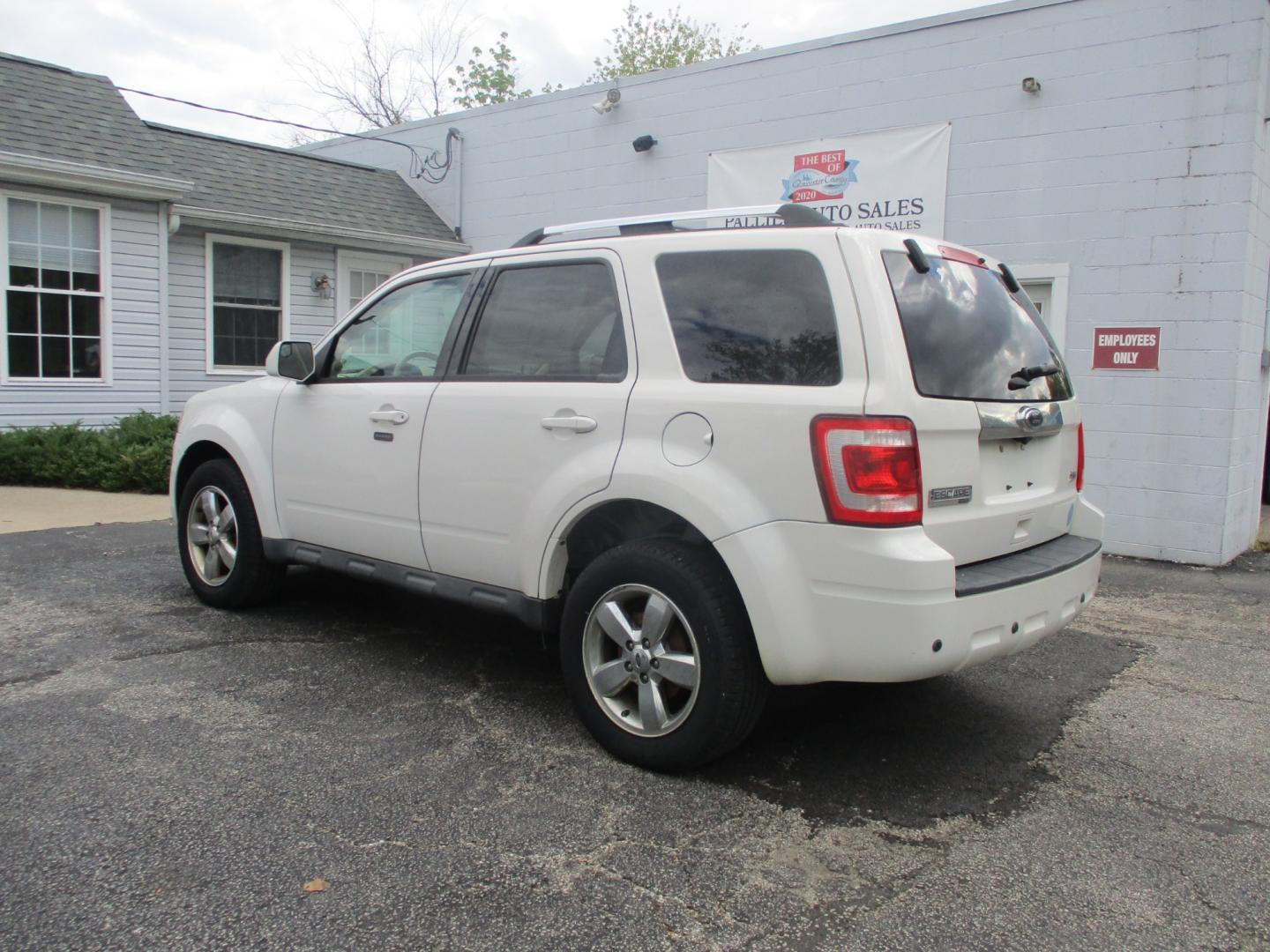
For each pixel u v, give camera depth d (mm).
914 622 2865
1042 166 8133
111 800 3033
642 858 2809
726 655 3162
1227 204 7340
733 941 2412
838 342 3055
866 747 3732
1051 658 5020
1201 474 7574
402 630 5016
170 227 11102
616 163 11250
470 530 3906
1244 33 7184
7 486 9930
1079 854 2932
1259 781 3533
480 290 4094
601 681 3504
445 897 2562
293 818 2961
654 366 3428
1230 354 7406
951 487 3100
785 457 3035
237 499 5023
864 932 2475
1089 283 7953
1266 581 7074
